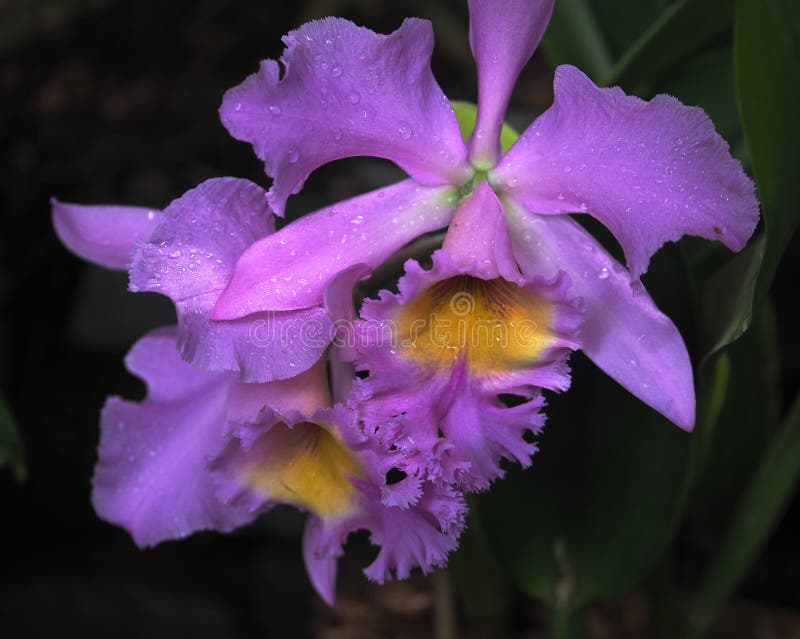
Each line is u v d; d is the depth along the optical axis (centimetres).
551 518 37
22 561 69
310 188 68
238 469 33
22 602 66
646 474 36
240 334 30
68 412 69
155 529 35
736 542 44
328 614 53
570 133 30
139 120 80
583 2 37
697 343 33
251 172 75
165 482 35
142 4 86
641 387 30
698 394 35
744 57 28
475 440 30
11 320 71
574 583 38
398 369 30
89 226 34
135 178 76
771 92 29
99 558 69
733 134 35
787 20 29
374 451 30
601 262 31
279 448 33
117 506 35
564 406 36
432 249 32
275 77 29
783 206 29
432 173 31
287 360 30
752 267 31
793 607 64
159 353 35
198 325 29
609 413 36
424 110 30
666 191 29
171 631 65
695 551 53
